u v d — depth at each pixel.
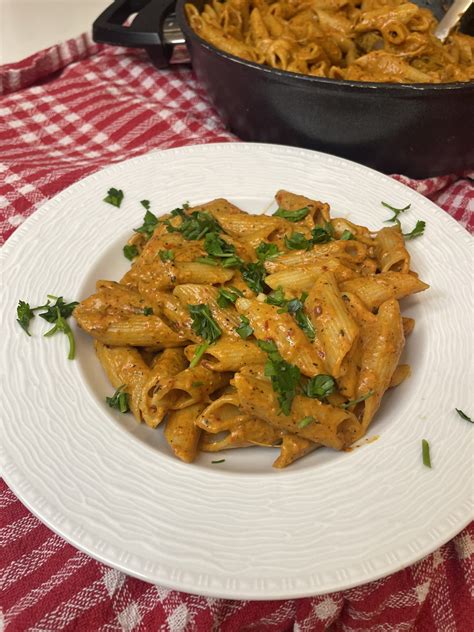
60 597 0.20
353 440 0.22
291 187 0.32
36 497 0.19
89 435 0.22
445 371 0.24
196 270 0.25
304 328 0.23
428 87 0.28
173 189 0.31
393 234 0.28
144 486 0.20
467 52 0.36
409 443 0.22
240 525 0.19
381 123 0.31
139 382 0.23
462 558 0.22
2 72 0.42
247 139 0.36
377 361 0.23
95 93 0.41
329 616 0.21
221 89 0.34
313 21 0.39
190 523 0.19
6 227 0.30
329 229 0.28
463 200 0.34
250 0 0.40
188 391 0.22
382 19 0.35
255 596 0.17
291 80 0.30
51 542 0.21
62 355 0.24
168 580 0.18
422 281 0.27
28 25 0.50
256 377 0.22
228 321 0.24
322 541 0.19
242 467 0.22
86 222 0.29
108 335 0.24
